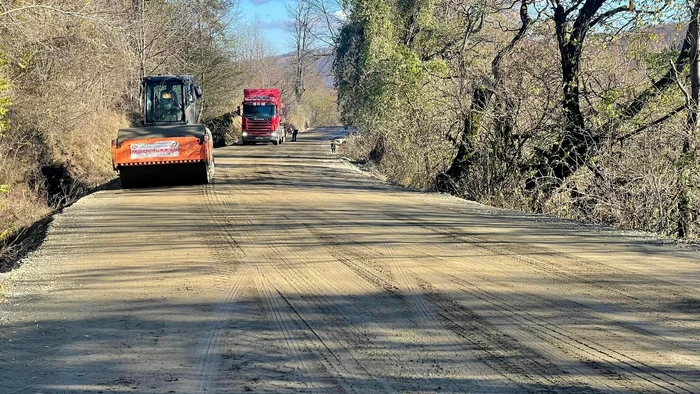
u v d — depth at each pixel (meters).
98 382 5.05
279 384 4.96
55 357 5.61
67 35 23.92
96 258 9.74
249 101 51.62
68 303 7.29
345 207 15.02
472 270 8.53
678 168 14.66
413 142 25.00
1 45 19.58
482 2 22.17
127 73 34.22
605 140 17.36
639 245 10.19
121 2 34.19
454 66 24.66
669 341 5.80
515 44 21.53
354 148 40.19
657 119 17.20
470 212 14.33
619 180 16.05
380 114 28.27
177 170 19.56
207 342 5.92
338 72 47.41
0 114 18.23
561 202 18.45
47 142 25.38
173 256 9.73
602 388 4.84
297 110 96.00
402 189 19.95
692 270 8.35
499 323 6.36
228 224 12.63
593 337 5.93
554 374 5.11
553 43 20.89
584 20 18.75
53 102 24.34
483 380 5.01
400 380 5.02
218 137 55.22
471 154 21.23
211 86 51.41
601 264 8.80
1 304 7.30
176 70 45.12
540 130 19.75
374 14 32.34
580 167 18.25
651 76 17.80
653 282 7.76
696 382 4.92
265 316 6.67
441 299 7.20
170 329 6.30
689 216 14.24
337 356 5.54
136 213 14.37
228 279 8.23
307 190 18.98
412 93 25.56
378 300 7.19
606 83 19.50
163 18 43.28
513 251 9.76
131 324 6.48
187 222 12.98
